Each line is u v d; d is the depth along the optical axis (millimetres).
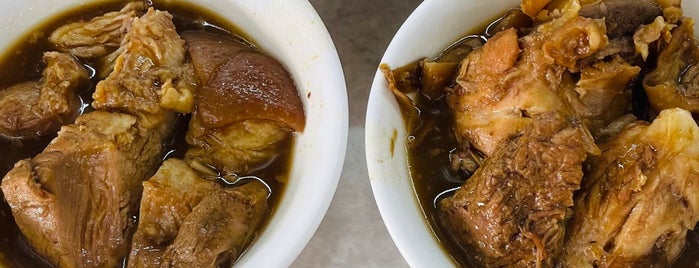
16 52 316
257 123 295
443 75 297
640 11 294
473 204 278
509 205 274
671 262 285
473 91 291
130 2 323
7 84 313
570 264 281
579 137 272
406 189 290
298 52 299
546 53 283
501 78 287
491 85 288
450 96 298
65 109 298
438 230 291
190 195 285
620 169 277
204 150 298
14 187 272
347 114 283
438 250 283
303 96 299
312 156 286
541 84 284
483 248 280
